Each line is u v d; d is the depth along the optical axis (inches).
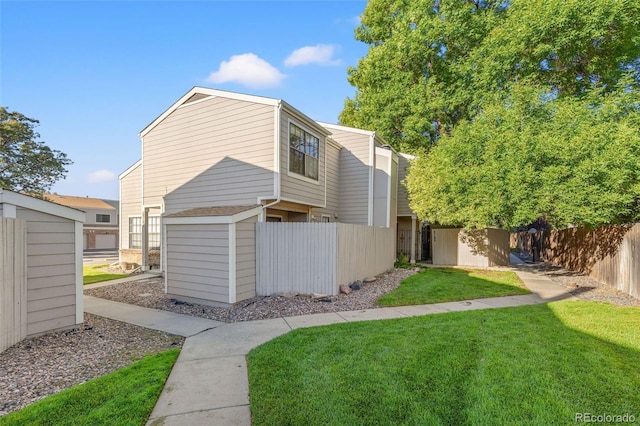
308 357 147.6
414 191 504.7
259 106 347.3
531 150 356.5
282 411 103.7
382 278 387.5
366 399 110.3
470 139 424.2
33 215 183.0
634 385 118.2
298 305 256.2
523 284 347.9
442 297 284.8
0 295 156.8
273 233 295.4
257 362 143.4
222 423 98.4
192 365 144.3
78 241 207.9
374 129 764.0
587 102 374.9
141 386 121.3
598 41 447.2
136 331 198.5
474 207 406.0
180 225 287.3
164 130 419.5
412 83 733.3
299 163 380.8
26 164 674.2
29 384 128.0
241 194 357.7
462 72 634.2
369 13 839.1
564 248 495.5
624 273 304.0
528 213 355.9
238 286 267.9
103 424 96.7
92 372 140.0
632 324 195.3
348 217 523.2
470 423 96.7
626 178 301.0
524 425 95.4
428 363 138.4
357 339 170.7
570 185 326.0
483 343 162.2
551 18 432.1
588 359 141.4
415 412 102.1
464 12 637.9
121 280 395.5
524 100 393.1
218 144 375.2
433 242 553.0
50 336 187.2
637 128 315.6
